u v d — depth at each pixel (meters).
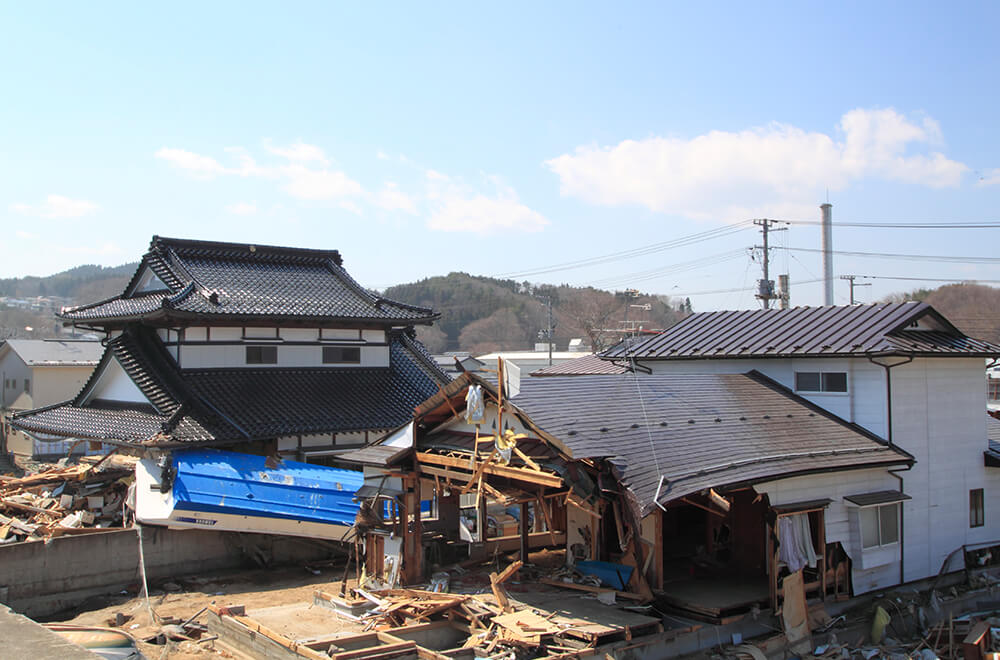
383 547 16.12
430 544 16.83
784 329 20.56
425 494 16.98
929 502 17.70
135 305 23.20
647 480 12.76
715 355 20.64
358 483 19.83
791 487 14.66
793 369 19.39
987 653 13.77
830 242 38.72
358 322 24.38
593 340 60.91
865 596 15.97
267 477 18.98
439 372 26.77
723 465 13.73
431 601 13.62
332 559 20.14
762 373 20.19
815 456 15.31
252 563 19.30
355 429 22.12
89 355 43.81
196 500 17.59
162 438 18.62
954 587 17.62
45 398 40.47
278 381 23.25
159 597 16.69
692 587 14.82
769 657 13.02
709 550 17.42
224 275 24.33
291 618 13.74
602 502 13.94
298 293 24.73
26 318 114.75
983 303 59.69
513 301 106.44
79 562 16.84
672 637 12.51
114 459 21.23
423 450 15.87
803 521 14.76
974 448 18.98
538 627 12.02
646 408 16.25
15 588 15.91
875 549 16.06
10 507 20.27
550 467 13.05
